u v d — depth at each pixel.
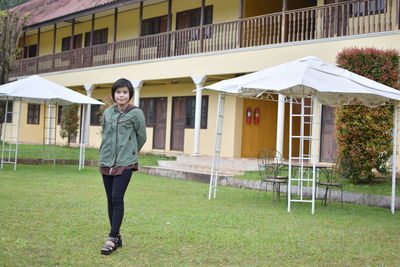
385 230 6.37
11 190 8.55
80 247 4.76
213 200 8.60
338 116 9.91
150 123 19.22
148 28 19.59
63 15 20.70
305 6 16.64
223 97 9.28
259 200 8.86
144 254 4.60
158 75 16.55
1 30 17.00
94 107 21.70
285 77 7.52
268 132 16.52
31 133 25.58
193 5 17.56
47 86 12.16
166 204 7.86
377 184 9.84
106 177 4.74
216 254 4.72
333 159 12.57
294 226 6.37
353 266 4.50
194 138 16.16
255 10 15.77
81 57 20.38
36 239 5.00
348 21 11.54
